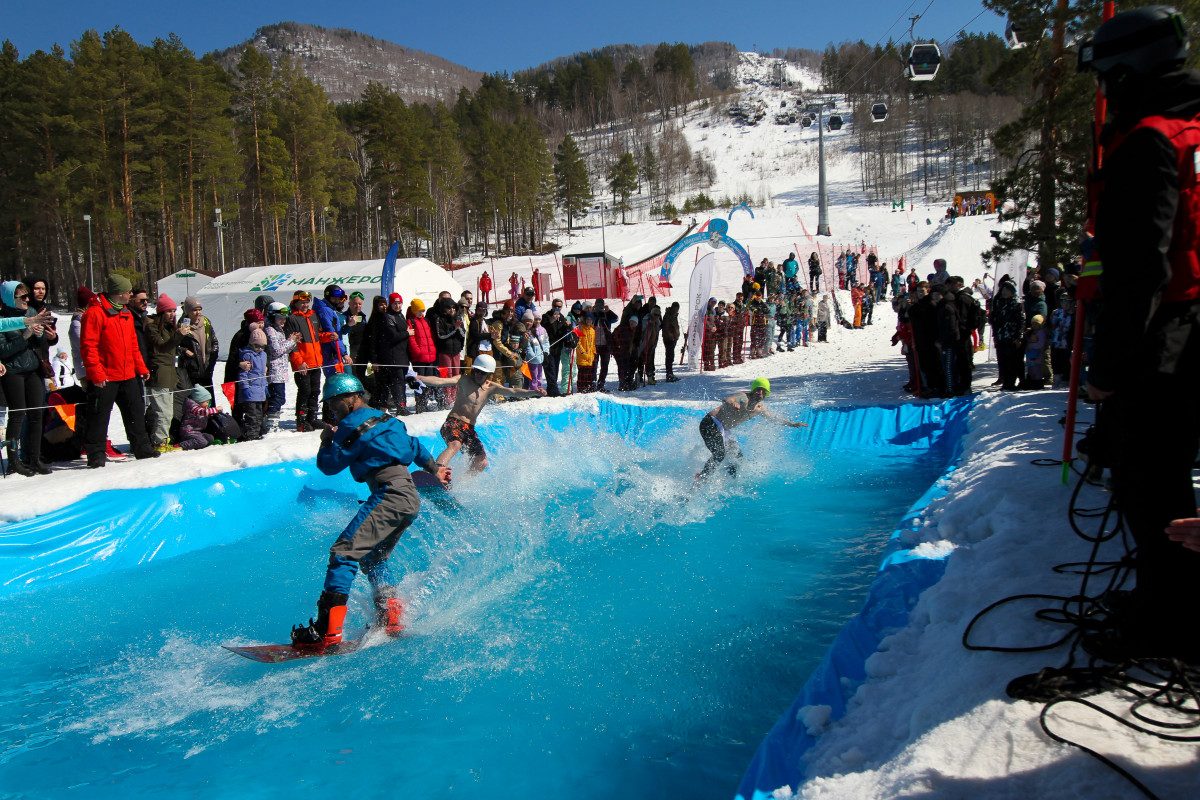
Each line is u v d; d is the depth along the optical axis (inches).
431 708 149.9
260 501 297.3
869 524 264.1
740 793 100.1
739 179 4977.9
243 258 2468.0
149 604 214.1
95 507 259.6
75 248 1811.0
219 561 251.9
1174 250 92.7
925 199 3718.0
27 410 300.0
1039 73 486.3
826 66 6707.7
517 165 3316.9
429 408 457.1
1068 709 90.4
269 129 2241.6
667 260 800.9
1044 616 114.4
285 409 486.6
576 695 152.0
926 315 442.0
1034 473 202.2
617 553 239.5
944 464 357.4
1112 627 103.1
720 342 666.2
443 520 252.7
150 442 341.7
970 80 4832.7
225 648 171.0
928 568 160.6
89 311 310.7
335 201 2999.5
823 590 201.6
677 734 136.9
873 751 97.0
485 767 130.0
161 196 1804.9
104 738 144.1
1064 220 480.1
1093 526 154.4
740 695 148.8
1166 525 97.8
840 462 370.3
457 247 3494.1
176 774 131.6
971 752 86.9
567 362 535.5
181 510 273.0
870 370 596.7
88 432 315.3
